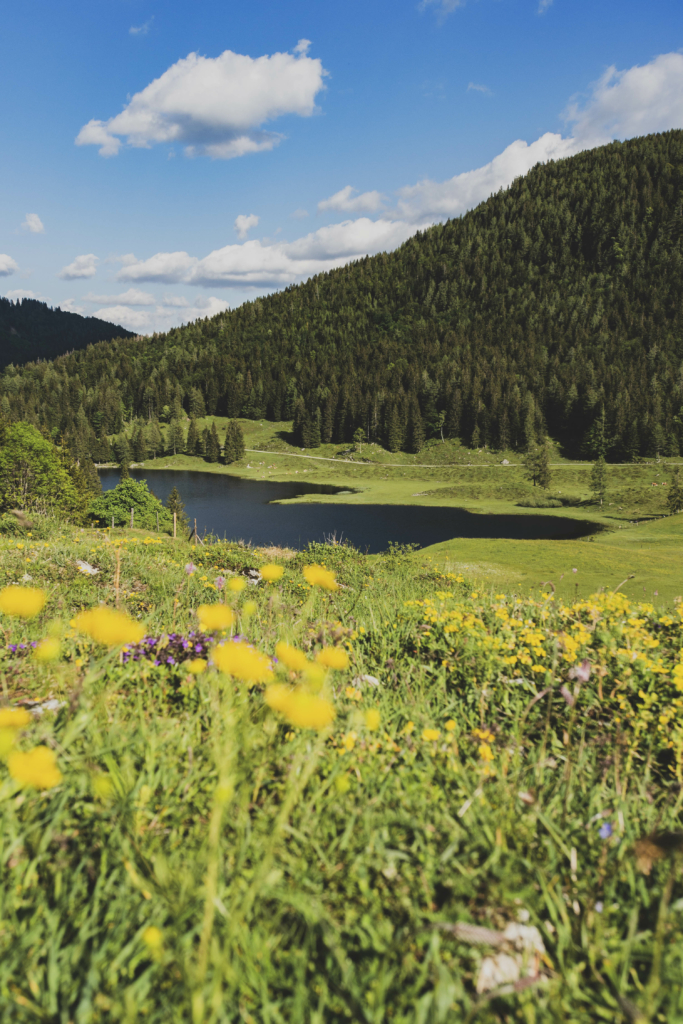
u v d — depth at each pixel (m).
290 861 1.78
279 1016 1.36
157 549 15.20
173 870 1.63
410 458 176.50
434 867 1.88
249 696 2.71
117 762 2.17
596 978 1.57
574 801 2.41
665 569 36.19
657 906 1.87
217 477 162.88
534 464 140.38
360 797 2.18
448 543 49.53
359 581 12.98
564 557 40.97
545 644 4.34
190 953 1.43
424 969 1.45
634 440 154.25
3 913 1.57
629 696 3.68
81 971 1.43
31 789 1.89
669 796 2.60
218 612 1.85
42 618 4.96
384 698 3.26
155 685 3.03
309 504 122.31
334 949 1.45
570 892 1.90
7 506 60.12
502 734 3.05
